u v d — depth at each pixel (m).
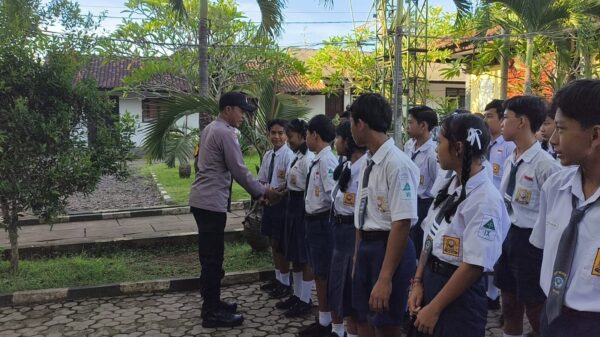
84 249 6.11
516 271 3.24
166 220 7.93
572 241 1.66
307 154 4.29
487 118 4.48
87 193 5.23
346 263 3.13
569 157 1.65
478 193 2.16
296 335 3.95
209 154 4.12
